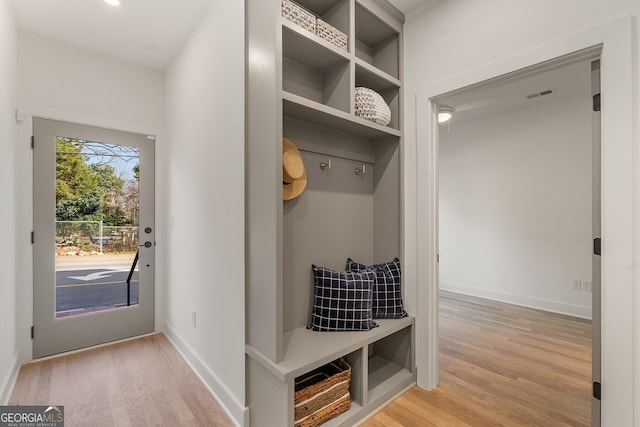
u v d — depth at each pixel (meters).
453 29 2.01
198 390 2.14
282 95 1.59
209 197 2.23
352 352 1.87
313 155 2.10
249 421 1.75
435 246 2.15
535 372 2.32
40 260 2.59
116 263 2.96
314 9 2.08
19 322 2.47
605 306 1.42
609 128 1.42
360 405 1.83
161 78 3.22
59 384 2.19
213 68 2.18
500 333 3.08
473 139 4.54
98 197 2.88
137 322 3.05
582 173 3.62
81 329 2.76
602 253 1.43
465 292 4.62
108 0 2.21
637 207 1.35
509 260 4.19
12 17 2.29
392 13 2.20
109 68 2.94
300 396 1.60
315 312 1.99
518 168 4.11
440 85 2.04
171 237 3.01
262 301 1.65
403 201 2.27
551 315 3.65
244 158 1.81
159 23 2.47
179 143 2.82
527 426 1.74
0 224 1.99
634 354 1.35
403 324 2.10
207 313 2.23
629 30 1.37
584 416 1.82
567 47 1.54
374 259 2.45
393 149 2.33
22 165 2.51
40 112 2.60
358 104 2.11
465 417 1.82
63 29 2.54
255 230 1.72
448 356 2.58
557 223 3.80
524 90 3.52
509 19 1.76
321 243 2.14
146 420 1.82
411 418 1.82
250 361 1.75
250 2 1.79
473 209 4.54
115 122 2.95
